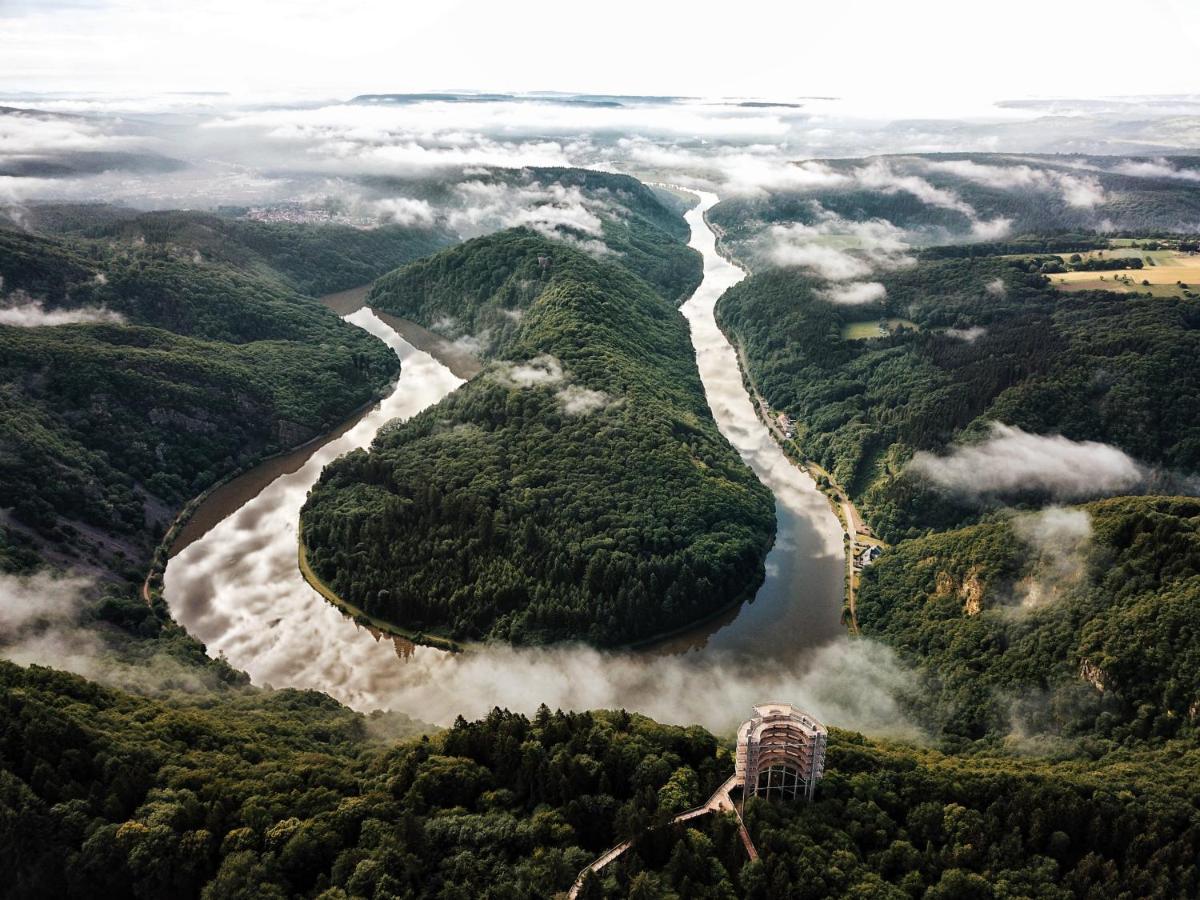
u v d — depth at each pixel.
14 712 138.00
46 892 120.44
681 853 115.25
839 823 126.19
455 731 145.88
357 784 137.12
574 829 123.06
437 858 120.06
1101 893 113.44
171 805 126.81
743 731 128.12
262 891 114.25
